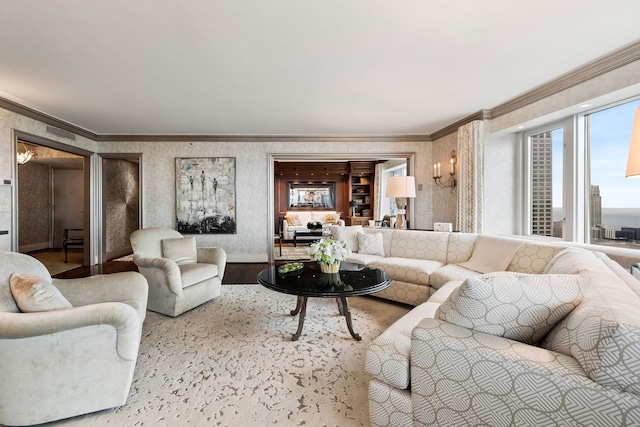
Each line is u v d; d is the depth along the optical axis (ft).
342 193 31.89
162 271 9.71
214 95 11.44
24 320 4.57
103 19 6.72
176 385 6.01
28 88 10.69
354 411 5.24
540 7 6.40
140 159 17.81
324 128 16.57
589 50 8.22
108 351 5.13
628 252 7.57
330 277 8.67
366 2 6.22
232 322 9.27
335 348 7.56
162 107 12.84
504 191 13.38
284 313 10.03
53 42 7.65
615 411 2.71
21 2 6.11
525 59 8.73
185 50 8.12
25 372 4.75
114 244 20.33
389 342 4.58
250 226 18.21
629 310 3.05
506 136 13.33
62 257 20.72
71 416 4.98
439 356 3.84
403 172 27.68
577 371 3.01
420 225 18.17
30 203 23.15
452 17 6.73
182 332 8.54
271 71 9.43
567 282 3.90
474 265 10.31
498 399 3.39
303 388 5.90
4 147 11.87
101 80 10.01
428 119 14.84
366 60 8.74
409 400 4.15
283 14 6.60
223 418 5.07
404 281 10.69
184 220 17.90
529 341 3.91
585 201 10.42
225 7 6.35
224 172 18.02
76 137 16.02
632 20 6.86
